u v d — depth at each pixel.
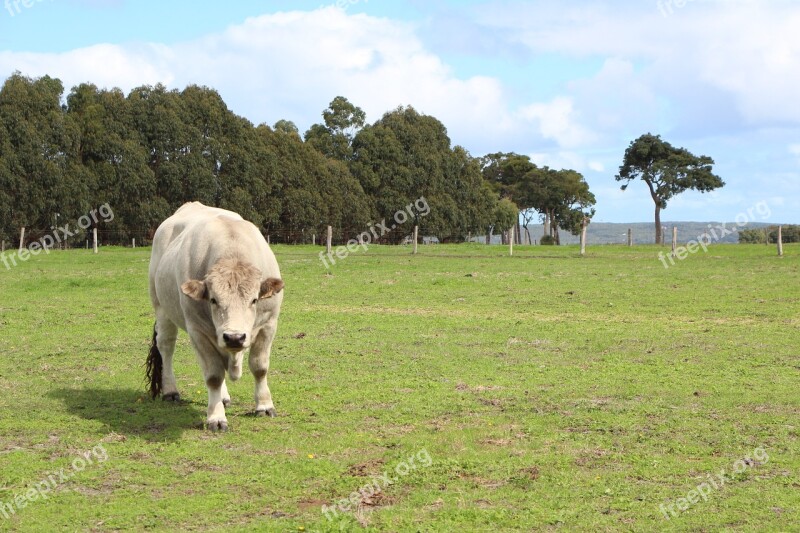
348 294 23.69
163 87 64.12
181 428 10.06
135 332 17.22
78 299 22.78
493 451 9.03
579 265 33.47
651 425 10.02
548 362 13.91
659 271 30.27
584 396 11.51
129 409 11.04
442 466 8.54
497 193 105.00
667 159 89.88
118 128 59.38
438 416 10.53
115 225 58.75
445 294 23.64
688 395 11.49
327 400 11.38
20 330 17.38
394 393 11.74
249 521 7.21
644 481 8.12
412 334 16.81
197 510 7.45
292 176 67.88
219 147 63.19
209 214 11.58
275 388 12.13
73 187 55.41
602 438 9.48
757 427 9.88
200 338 10.10
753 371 13.02
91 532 7.01
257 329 10.26
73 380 12.77
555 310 20.42
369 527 7.04
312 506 7.57
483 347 15.34
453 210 77.12
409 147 76.69
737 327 17.47
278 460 8.80
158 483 8.13
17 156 53.69
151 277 11.88
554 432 9.74
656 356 14.34
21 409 10.94
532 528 7.01
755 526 7.01
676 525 7.05
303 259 36.88
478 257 39.09
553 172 104.44
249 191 64.88
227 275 9.43
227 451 9.12
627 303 21.55
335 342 15.87
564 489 7.90
